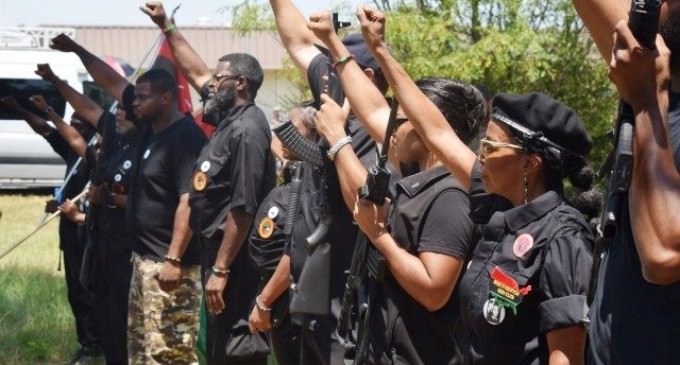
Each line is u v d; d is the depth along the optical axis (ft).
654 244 7.23
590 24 8.40
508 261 10.11
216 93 19.60
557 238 9.93
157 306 20.95
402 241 11.93
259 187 19.04
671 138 7.70
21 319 30.83
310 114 16.44
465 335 11.20
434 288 11.53
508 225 10.27
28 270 39.42
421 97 11.78
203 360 24.95
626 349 7.95
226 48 84.74
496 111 10.53
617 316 8.00
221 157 19.31
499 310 10.08
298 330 17.35
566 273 9.75
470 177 11.36
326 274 14.57
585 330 9.61
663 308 7.82
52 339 28.89
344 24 15.30
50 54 61.87
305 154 14.87
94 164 26.14
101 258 22.89
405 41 34.42
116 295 22.63
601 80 34.81
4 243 48.08
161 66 25.62
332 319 14.57
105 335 23.17
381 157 11.83
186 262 20.90
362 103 13.19
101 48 91.25
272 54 77.25
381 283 12.26
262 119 19.47
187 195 20.75
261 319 17.49
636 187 7.41
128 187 22.07
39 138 66.03
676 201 7.22
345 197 12.62
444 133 11.68
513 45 33.01
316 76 15.52
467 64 33.24
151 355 20.90
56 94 61.72
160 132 21.26
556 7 34.47
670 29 7.91
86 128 27.25
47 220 28.14
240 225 19.03
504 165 10.44
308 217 15.57
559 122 10.34
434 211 11.74
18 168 65.98
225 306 19.45
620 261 8.02
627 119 7.66
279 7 16.22
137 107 21.15
